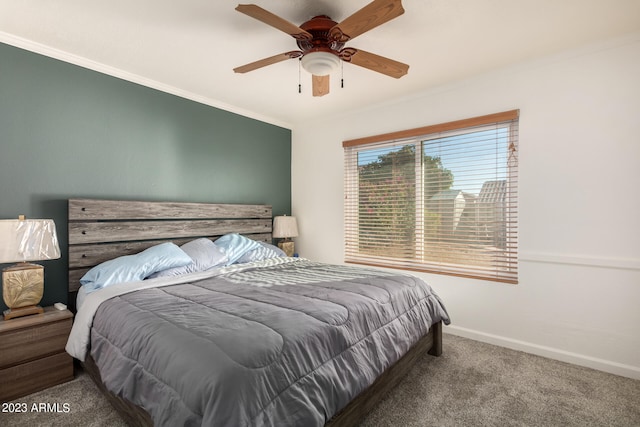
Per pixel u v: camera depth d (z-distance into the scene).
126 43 2.27
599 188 2.30
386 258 3.46
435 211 3.12
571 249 2.40
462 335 2.92
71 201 2.39
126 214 2.68
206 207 3.26
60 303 2.39
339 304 1.73
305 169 4.16
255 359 1.15
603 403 1.89
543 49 2.36
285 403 1.14
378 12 1.54
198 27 2.06
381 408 1.83
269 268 2.89
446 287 3.03
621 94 2.22
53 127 2.37
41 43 2.26
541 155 2.53
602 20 1.99
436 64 2.58
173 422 1.08
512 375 2.21
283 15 1.92
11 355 1.91
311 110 3.72
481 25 2.04
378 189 3.53
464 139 2.94
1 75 2.15
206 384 1.06
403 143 3.33
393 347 1.80
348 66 2.62
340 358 1.46
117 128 2.70
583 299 2.37
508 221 2.69
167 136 3.04
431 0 1.78
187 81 2.92
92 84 2.56
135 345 1.42
